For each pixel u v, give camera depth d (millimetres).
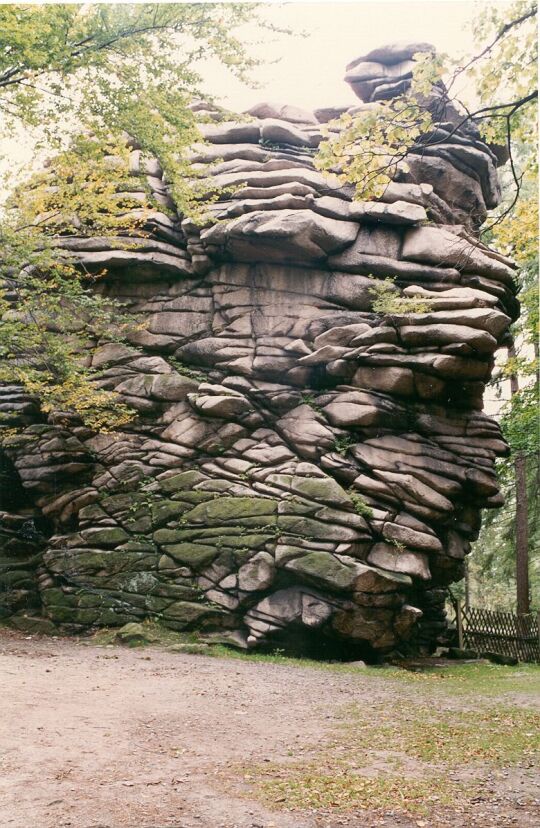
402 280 15891
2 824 4629
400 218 15820
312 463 14930
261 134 17297
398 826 5012
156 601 14562
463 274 15688
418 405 15172
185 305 16609
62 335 16266
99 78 10664
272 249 15766
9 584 15656
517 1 6746
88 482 16047
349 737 7480
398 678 12055
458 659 16438
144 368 16234
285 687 10312
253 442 15539
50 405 14461
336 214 15914
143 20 10391
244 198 16109
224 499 14867
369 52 19000
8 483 16953
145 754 6453
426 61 7379
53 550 15477
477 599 34438
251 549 14242
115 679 9984
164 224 16406
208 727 7625
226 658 12875
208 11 10234
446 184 17469
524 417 17234
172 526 15055
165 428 15977
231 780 5852
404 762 6578
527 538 21703
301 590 13883
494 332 14141
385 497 14477
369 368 14984
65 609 14797
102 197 14094
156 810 5074
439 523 14930
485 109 7141
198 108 17391
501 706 9391
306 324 15867
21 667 10422
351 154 8211
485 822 5113
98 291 16750
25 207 14188
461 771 6332
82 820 4797
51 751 6297
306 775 6066
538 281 18078
